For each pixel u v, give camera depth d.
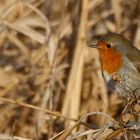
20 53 12.51
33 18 12.49
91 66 11.77
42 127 11.15
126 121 8.54
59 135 8.65
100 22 12.48
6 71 12.23
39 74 11.96
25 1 12.49
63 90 11.50
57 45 11.13
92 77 11.66
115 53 10.37
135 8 12.54
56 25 12.46
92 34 12.38
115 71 10.36
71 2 11.91
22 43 12.55
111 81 10.05
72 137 8.94
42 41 11.93
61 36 11.74
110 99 11.62
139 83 10.29
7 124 11.80
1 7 12.64
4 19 12.23
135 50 10.54
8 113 11.88
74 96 10.53
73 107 10.50
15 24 12.06
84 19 10.72
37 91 11.85
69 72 11.10
